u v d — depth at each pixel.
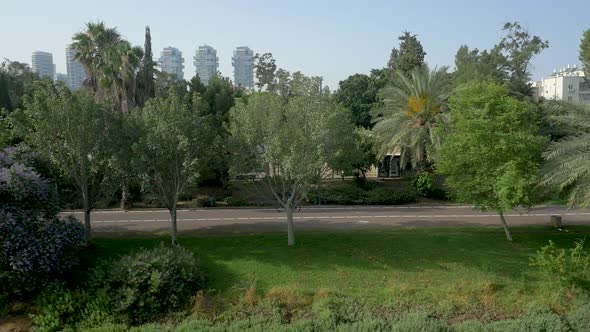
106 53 30.06
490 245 21.38
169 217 27.69
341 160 20.67
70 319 15.85
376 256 20.14
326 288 17.64
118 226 25.20
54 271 17.42
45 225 17.17
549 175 18.75
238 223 25.97
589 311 15.72
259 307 16.73
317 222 26.27
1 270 15.89
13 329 15.67
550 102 21.47
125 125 19.64
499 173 19.69
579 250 18.25
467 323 15.58
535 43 46.72
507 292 17.69
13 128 19.72
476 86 21.44
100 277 17.16
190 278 17.31
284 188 21.14
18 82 53.00
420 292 17.66
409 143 33.22
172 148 19.23
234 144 19.72
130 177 19.95
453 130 23.88
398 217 27.72
